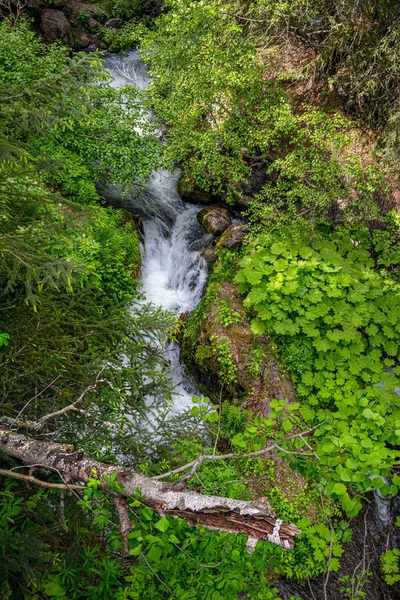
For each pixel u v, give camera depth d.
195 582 4.15
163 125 11.89
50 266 3.91
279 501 6.58
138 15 15.34
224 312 8.62
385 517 6.83
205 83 9.05
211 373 8.25
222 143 10.14
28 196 4.04
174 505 3.41
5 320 4.91
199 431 5.74
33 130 3.91
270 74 10.25
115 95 9.75
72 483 3.80
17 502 3.55
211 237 10.23
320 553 5.95
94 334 5.45
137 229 9.84
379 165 9.26
